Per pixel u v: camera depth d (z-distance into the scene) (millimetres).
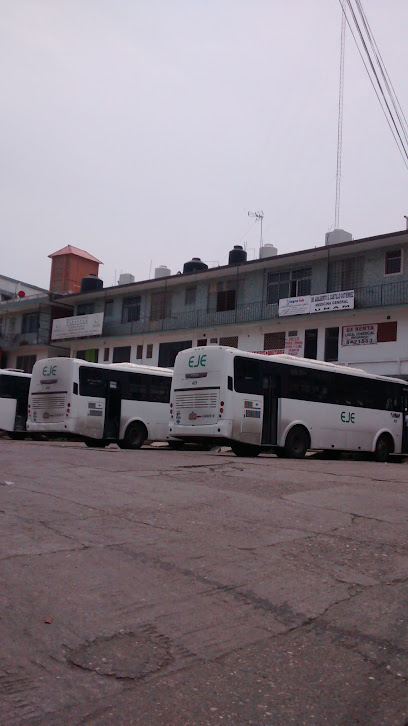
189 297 37688
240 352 17531
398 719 3383
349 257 30516
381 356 28312
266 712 3373
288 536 6984
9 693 3410
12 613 4422
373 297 28891
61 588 4953
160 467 12242
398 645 4332
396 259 28828
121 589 5023
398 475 13023
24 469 11234
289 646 4238
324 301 29719
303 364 18984
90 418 21141
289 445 18234
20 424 27422
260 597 5078
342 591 5340
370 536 7184
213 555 6094
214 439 17312
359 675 3867
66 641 4066
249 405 17469
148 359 39062
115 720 3221
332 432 19438
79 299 43562
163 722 3227
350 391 20203
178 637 4250
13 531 6527
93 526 6914
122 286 40031
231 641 4250
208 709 3371
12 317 47969
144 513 7699
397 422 21688
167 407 23453
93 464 12297
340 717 3373
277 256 32125
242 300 34844
